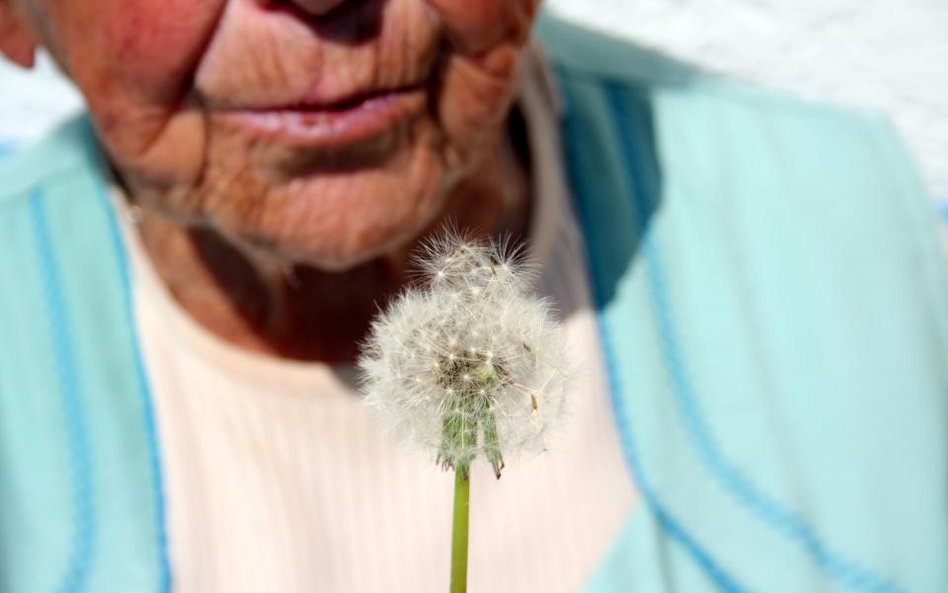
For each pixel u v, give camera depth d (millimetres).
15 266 619
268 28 477
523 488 581
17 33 548
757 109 664
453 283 410
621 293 611
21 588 580
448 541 579
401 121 496
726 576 592
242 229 511
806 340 626
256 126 491
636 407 598
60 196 625
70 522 584
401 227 509
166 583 574
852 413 619
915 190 662
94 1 484
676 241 625
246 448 584
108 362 598
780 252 638
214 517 582
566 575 580
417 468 582
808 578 593
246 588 575
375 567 581
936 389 630
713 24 715
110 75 492
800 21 715
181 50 481
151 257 600
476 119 512
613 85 656
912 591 604
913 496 614
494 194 579
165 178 507
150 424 589
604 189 624
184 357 592
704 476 603
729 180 646
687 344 615
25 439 596
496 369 401
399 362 406
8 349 607
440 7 485
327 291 565
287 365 580
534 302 418
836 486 610
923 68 718
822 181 650
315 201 500
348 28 477
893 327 633
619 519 586
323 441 583
